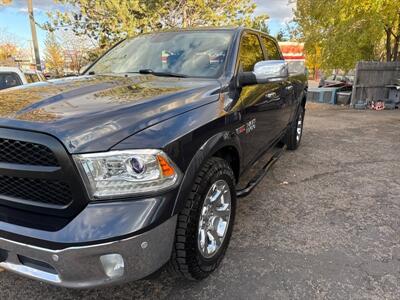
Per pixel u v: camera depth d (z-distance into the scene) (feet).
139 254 5.91
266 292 7.73
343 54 43.86
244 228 10.58
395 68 43.55
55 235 5.64
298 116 18.81
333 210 11.91
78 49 49.08
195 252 7.23
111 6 31.50
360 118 32.78
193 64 10.52
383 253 9.28
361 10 39.73
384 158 18.45
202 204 7.29
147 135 6.13
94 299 7.58
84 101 7.07
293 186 14.11
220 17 34.47
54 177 5.72
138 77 9.87
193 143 6.91
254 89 10.78
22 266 6.24
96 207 5.74
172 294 7.71
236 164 9.68
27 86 8.86
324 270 8.51
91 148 5.67
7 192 6.32
